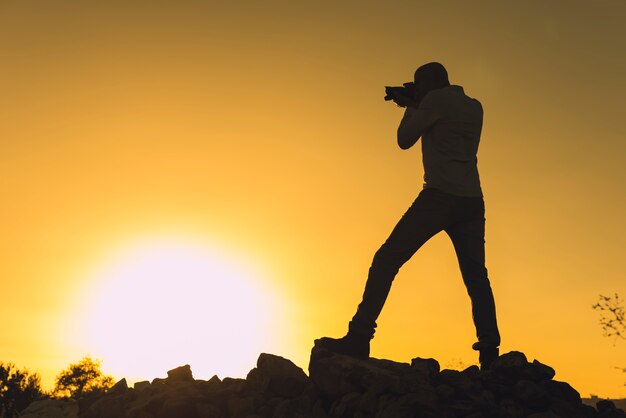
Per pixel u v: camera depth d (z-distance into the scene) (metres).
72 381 15.86
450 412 4.75
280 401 5.23
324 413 5.07
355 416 4.88
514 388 5.11
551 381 5.32
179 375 5.92
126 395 5.71
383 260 5.53
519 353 5.48
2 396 8.42
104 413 5.51
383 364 5.35
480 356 5.86
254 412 5.14
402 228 5.59
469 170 5.74
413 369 5.24
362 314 5.46
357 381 5.10
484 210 5.89
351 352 5.40
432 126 5.75
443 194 5.62
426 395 4.77
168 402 5.20
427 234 5.62
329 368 5.20
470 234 5.91
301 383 5.41
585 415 5.08
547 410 5.01
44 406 5.99
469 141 5.75
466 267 5.96
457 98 5.75
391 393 4.93
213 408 5.16
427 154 5.78
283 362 5.51
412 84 6.12
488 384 5.23
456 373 5.14
